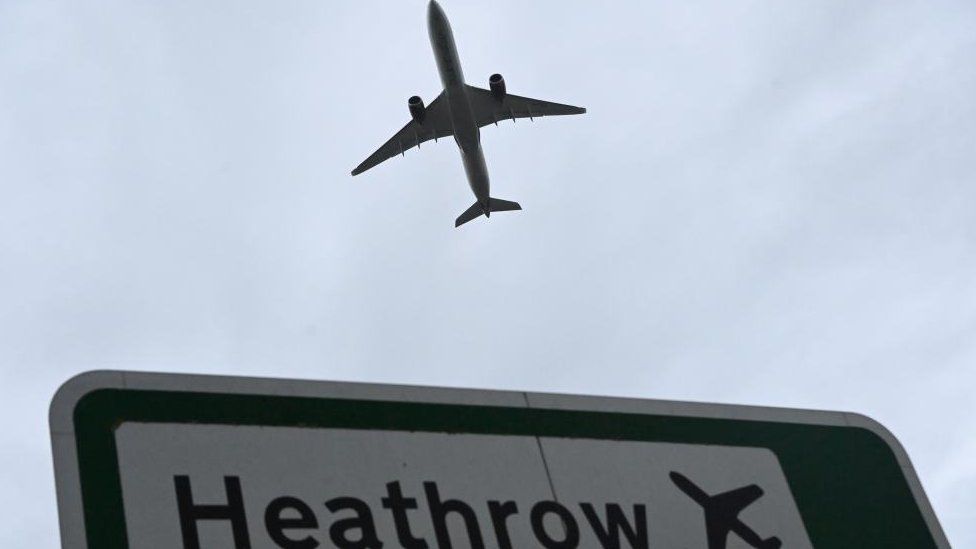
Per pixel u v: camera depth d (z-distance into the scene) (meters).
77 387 4.84
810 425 6.26
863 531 5.89
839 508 5.94
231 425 5.00
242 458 4.92
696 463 5.83
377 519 4.97
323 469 5.03
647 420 5.89
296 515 4.85
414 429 5.33
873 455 6.25
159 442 4.82
